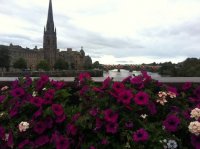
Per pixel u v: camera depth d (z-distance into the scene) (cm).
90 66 15125
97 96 390
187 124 338
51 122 380
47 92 421
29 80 476
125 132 339
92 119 356
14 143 379
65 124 383
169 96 398
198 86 444
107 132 349
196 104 417
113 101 379
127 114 362
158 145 322
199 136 322
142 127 349
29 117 405
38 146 372
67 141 350
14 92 443
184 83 467
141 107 367
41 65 12975
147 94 384
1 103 458
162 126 347
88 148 342
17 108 407
